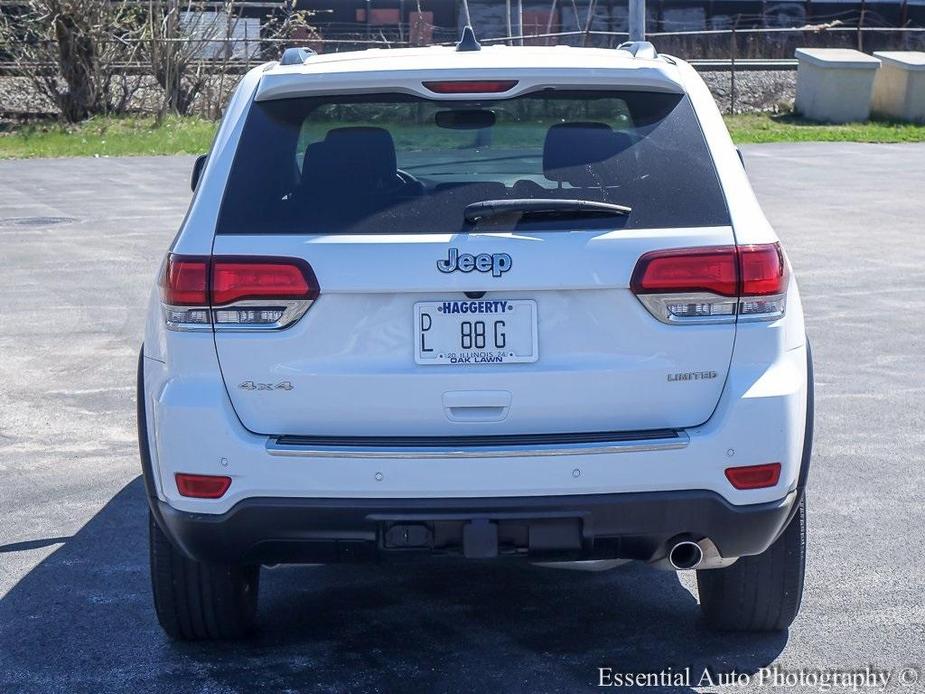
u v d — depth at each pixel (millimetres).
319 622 4840
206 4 33844
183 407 3838
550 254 3777
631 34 19297
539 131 4043
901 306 11430
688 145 4023
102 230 16344
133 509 6203
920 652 4512
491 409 3828
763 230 3943
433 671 4375
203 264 3850
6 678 4340
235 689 4238
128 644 4625
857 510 6113
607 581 5266
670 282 3811
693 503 3834
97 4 32156
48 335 10328
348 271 3785
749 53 37562
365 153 3984
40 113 32969
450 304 3799
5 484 6605
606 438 3807
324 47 34188
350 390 3814
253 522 3854
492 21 35375
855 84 33875
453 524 3836
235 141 4059
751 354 3887
